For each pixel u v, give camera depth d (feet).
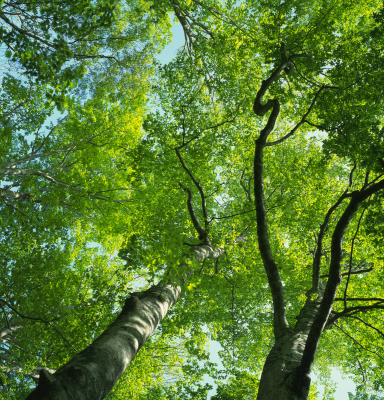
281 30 30.45
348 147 22.11
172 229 31.30
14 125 45.24
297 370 10.71
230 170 44.01
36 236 38.88
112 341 9.12
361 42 23.90
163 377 40.96
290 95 30.68
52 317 28.53
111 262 49.60
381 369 26.66
